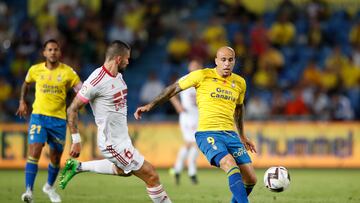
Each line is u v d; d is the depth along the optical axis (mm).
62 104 36312
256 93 73438
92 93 28375
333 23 83375
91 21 81188
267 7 86375
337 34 83250
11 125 62219
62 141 36531
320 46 81438
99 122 28766
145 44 84125
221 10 84062
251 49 78000
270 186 29844
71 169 31125
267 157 65062
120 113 28875
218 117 29766
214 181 51438
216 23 82750
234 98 30250
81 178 52062
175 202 37656
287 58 79688
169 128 64688
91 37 79812
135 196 40188
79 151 28984
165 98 30172
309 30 81438
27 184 35344
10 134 62094
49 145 36656
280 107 69562
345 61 78875
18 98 72812
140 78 81812
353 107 74438
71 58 77438
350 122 65750
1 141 62031
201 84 30125
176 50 79188
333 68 76562
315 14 83812
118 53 28547
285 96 73500
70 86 36438
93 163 31000
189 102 49188
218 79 30203
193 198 39781
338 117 70438
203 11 88000
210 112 29812
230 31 81812
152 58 83500
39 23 83875
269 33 81875
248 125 65312
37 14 85312
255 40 78438
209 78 30188
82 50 78312
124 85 29156
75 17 80938
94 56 78500
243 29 81875
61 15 80500
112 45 28688
